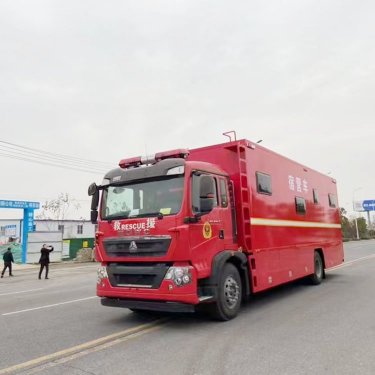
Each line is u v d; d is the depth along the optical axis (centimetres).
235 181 819
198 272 659
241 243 798
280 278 934
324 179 1391
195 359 510
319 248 1241
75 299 1098
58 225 4781
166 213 669
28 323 778
